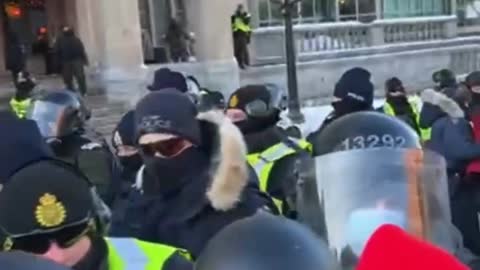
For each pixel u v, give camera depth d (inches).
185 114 144.5
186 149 142.7
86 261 106.7
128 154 211.0
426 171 100.7
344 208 100.7
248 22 1131.9
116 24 989.8
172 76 286.2
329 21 1312.7
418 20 1332.4
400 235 64.3
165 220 142.1
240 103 197.6
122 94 964.6
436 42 1322.6
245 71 1113.4
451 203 176.6
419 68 1288.1
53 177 103.4
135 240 115.3
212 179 136.4
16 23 1119.0
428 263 62.8
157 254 113.1
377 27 1274.6
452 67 1326.3
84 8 1050.1
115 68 982.4
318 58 1191.6
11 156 129.5
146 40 1121.4
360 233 97.7
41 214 102.1
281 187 168.6
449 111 305.6
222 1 1079.0
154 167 143.7
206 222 136.6
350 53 1217.4
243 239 80.4
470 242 173.3
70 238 104.3
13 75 972.6
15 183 103.3
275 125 199.5
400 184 100.6
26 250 102.9
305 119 789.2
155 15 1183.6
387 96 378.9
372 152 103.2
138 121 145.4
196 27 1093.8
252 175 148.9
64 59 899.4
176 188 141.8
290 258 78.7
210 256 80.6
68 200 103.3
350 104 244.8
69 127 223.1
